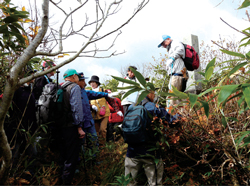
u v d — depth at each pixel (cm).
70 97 255
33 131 263
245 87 103
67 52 144
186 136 263
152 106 236
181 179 262
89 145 332
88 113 333
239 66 124
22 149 259
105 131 420
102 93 374
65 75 289
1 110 126
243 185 226
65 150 252
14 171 210
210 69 139
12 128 245
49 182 243
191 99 116
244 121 238
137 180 253
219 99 97
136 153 230
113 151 334
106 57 153
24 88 260
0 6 162
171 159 279
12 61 222
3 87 232
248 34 131
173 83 365
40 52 134
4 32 172
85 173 277
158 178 233
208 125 260
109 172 279
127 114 237
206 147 249
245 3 122
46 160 297
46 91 259
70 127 253
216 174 249
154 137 235
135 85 146
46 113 248
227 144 235
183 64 371
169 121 245
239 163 201
